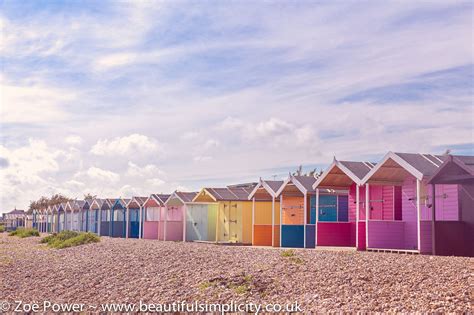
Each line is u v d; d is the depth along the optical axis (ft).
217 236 132.16
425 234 78.74
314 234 103.09
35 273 87.92
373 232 85.40
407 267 61.93
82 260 98.27
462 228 74.59
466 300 48.49
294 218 116.47
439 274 57.41
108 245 123.85
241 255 86.99
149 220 167.73
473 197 74.43
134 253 99.40
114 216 189.88
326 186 99.76
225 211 132.67
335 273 63.26
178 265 80.28
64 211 245.04
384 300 51.65
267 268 70.33
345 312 48.73
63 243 139.44
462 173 71.10
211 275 68.80
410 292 53.06
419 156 83.10
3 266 98.22
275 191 111.55
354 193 99.71
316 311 50.21
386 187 91.45
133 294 64.75
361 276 60.39
